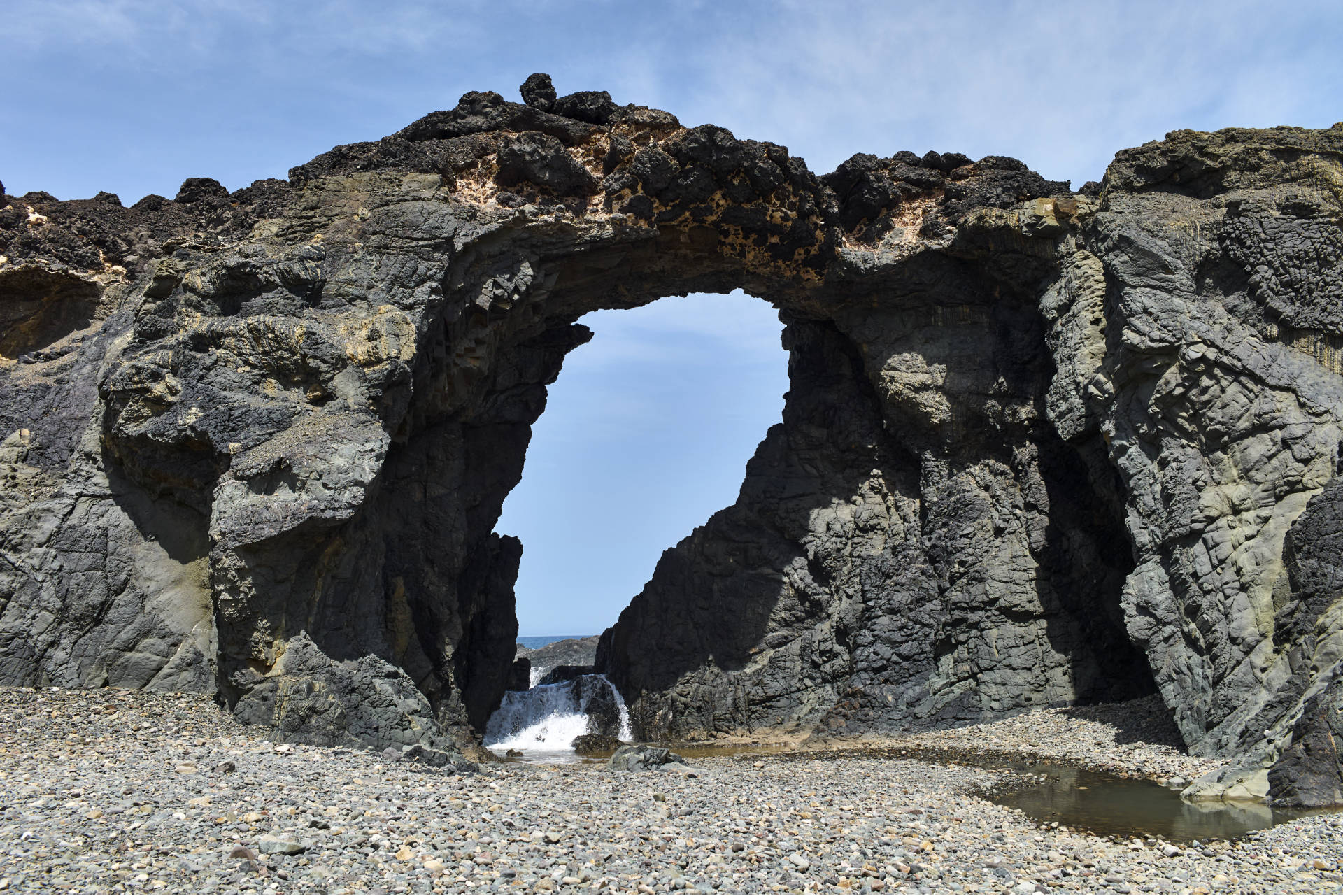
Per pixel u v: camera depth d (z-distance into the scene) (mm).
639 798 17812
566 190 29484
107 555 24828
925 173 32625
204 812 14461
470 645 35531
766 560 35906
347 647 24766
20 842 12750
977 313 33062
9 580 24094
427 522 30766
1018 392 31750
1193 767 21672
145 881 11523
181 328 25203
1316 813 17625
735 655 35344
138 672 24281
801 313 35438
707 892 12180
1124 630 29250
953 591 31719
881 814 16750
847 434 35281
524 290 29141
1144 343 25109
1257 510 23203
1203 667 23312
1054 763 23688
